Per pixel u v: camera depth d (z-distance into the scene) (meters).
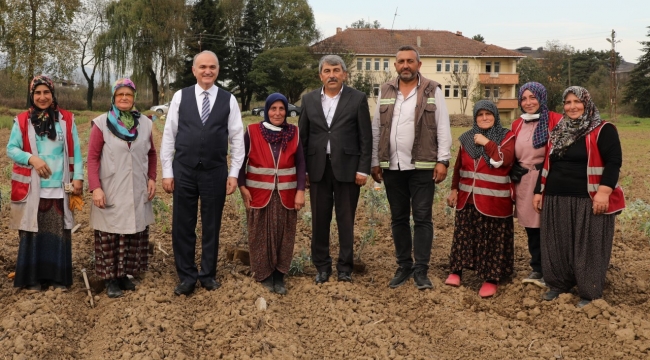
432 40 62.28
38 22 38.72
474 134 5.70
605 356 4.52
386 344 4.61
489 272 5.67
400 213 5.93
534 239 5.81
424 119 5.68
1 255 6.32
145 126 5.49
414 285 5.85
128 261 5.45
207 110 5.38
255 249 5.65
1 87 50.03
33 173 5.21
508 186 5.63
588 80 87.94
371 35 63.00
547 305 5.33
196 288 5.67
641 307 5.39
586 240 5.15
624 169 15.13
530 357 4.52
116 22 55.19
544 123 5.53
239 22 61.16
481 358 4.57
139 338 4.53
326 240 5.95
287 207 5.64
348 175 5.71
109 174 5.26
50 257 5.36
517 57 60.50
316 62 58.81
